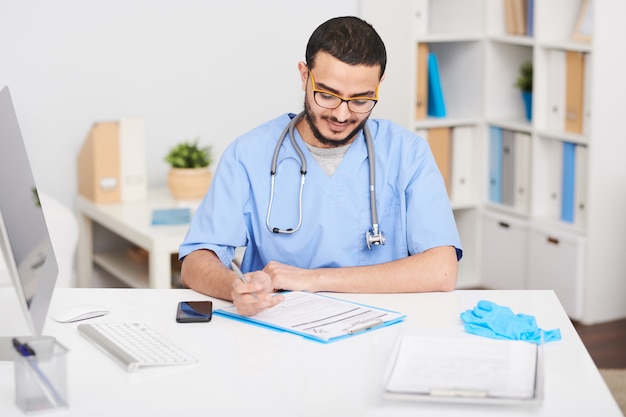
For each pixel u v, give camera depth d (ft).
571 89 13.10
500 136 14.38
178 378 5.22
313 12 14.17
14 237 5.04
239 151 7.40
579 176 13.19
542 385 4.88
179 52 13.48
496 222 14.47
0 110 5.57
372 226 7.32
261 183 7.36
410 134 7.49
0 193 4.98
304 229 7.30
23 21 12.57
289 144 7.38
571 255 13.05
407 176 7.33
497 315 6.07
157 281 10.91
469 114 14.82
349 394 4.99
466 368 5.15
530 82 14.12
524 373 5.07
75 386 5.12
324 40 6.61
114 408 4.84
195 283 6.97
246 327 6.08
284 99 14.25
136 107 13.39
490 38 14.26
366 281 6.84
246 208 7.42
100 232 13.44
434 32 15.19
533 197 13.83
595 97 12.52
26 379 4.77
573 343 5.82
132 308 6.53
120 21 13.07
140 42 13.24
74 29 12.85
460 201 14.70
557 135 13.19
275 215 7.33
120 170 12.51
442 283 6.89
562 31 13.41
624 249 13.15
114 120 13.25
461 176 14.75
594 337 12.66
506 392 4.81
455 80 14.99
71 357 5.56
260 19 13.84
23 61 12.67
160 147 13.65
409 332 5.98
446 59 15.10
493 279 14.70
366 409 4.80
